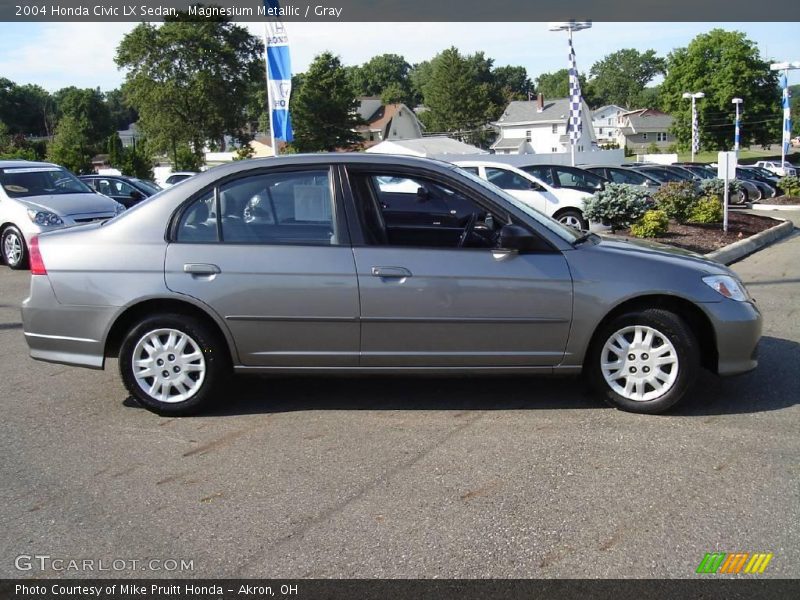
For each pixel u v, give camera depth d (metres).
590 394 5.52
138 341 5.14
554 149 76.44
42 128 92.06
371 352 5.04
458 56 87.38
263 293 4.98
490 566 3.30
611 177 19.61
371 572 3.28
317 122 62.97
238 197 5.13
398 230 5.07
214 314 5.02
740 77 71.12
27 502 4.00
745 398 5.38
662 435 4.72
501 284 4.92
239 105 58.09
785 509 3.75
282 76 13.61
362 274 4.93
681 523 3.63
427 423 5.02
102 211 12.73
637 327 5.00
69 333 5.20
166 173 48.12
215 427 5.04
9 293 10.24
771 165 44.97
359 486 4.10
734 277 5.22
